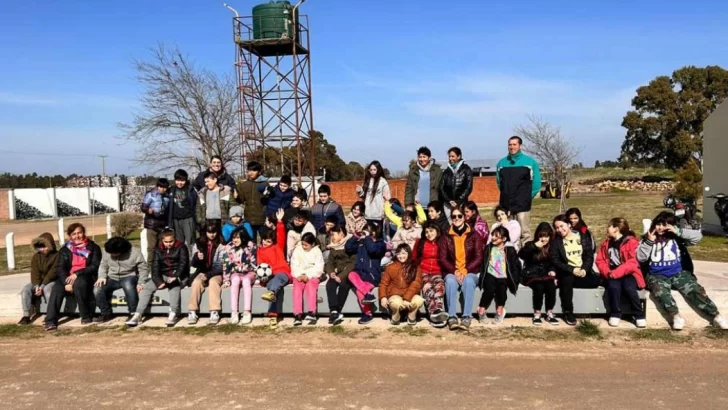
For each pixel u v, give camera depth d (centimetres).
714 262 1090
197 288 723
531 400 464
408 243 755
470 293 671
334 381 516
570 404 455
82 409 468
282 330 686
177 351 618
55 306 722
